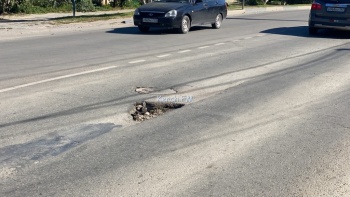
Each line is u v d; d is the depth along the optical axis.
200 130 6.18
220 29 18.56
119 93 7.93
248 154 5.39
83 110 6.95
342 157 5.35
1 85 8.23
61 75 9.12
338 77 9.48
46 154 5.32
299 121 6.64
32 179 4.70
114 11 27.58
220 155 5.35
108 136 5.92
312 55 12.15
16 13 25.44
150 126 6.34
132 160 5.18
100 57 11.26
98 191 4.44
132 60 10.95
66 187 4.52
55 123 6.34
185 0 17.14
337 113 7.07
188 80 9.01
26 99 7.41
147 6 16.66
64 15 24.52
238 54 12.16
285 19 23.97
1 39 14.82
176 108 7.25
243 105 7.38
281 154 5.41
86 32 17.02
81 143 5.67
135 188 4.51
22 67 9.84
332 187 4.58
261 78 9.31
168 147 5.57
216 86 8.59
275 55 12.07
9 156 5.26
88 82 8.63
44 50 12.31
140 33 16.75
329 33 17.56
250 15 27.08
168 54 11.96
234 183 4.64
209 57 11.62
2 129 6.06
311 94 8.13
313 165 5.11
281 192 4.46
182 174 4.84
